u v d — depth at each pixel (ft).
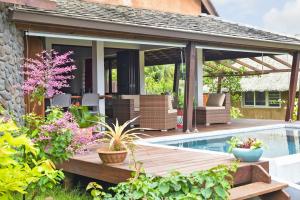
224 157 20.49
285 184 17.07
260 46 40.32
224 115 43.60
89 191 19.90
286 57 72.28
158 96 35.83
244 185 17.07
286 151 28.76
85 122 21.84
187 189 12.24
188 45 35.24
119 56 48.03
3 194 7.08
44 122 15.94
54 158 15.71
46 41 38.42
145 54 53.06
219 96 44.93
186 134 33.30
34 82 19.99
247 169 17.49
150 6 44.70
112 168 17.89
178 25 35.01
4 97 22.43
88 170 19.35
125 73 47.39
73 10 29.63
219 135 35.53
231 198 14.78
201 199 11.66
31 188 12.46
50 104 29.76
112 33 30.76
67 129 15.85
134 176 13.94
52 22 26.17
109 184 20.08
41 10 25.93
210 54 53.72
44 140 15.55
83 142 16.87
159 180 12.59
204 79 73.72
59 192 19.26
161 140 31.12
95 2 39.06
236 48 40.34
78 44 40.93
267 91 80.43
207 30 36.04
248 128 38.58
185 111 35.04
